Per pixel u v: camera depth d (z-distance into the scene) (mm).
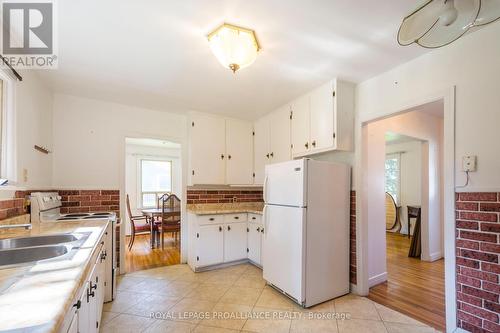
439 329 1911
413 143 5609
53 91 2773
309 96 2793
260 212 3293
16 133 1862
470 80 1734
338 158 2809
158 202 5848
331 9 1479
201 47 1870
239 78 2438
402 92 2176
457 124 1790
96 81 2500
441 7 1180
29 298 677
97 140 3064
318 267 2344
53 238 1566
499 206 1568
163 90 2744
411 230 5508
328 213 2449
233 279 2943
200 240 3199
